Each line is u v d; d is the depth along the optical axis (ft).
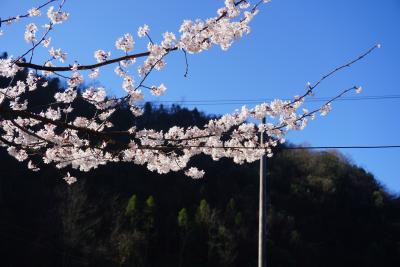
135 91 16.71
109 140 15.72
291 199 166.30
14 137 19.26
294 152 191.83
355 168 192.03
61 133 18.04
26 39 16.58
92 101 17.06
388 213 171.73
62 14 15.61
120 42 16.02
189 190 150.00
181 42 14.90
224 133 18.99
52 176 112.16
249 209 150.20
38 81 18.75
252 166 172.14
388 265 146.20
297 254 137.18
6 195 103.45
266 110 18.79
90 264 94.17
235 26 15.42
